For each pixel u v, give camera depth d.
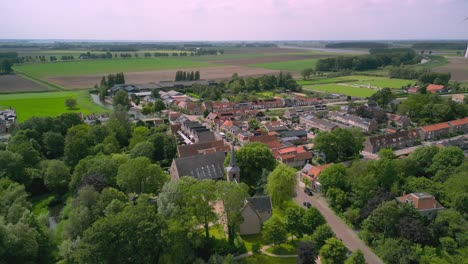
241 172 135.25
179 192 97.06
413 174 135.25
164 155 166.25
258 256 96.19
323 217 107.00
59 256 101.50
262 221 109.44
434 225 103.44
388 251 95.44
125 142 189.75
